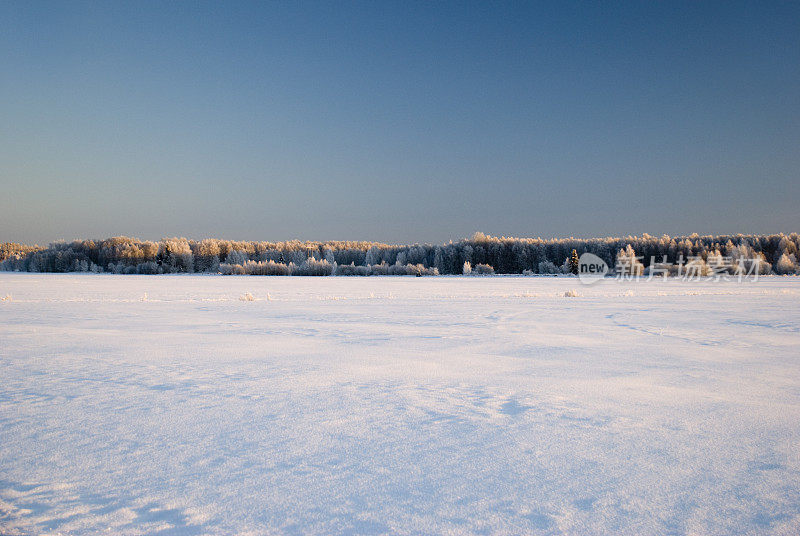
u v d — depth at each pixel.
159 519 2.41
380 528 2.32
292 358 7.20
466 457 3.23
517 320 13.09
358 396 4.91
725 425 3.94
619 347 8.32
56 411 4.35
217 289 33.31
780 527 2.33
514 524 2.35
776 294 25.03
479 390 5.17
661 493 2.70
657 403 4.63
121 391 5.12
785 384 5.49
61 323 12.05
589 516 2.43
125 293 27.81
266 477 2.91
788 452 3.33
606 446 3.45
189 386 5.36
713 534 2.27
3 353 7.59
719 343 8.84
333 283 46.12
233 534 2.27
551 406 4.52
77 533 2.27
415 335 9.95
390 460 3.18
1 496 2.67
